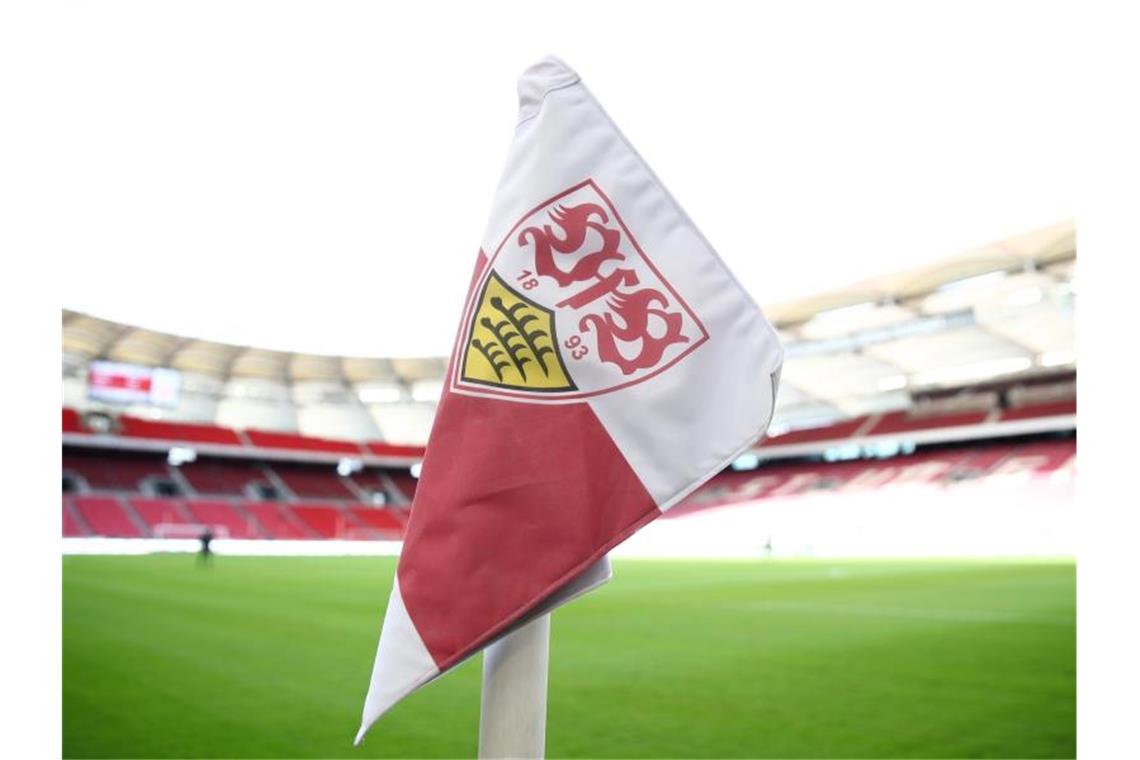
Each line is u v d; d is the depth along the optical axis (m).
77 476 36.22
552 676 6.61
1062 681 6.17
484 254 1.19
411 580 1.10
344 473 44.69
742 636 8.62
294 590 13.93
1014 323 30.91
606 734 4.94
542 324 1.13
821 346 35.94
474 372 1.14
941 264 29.47
